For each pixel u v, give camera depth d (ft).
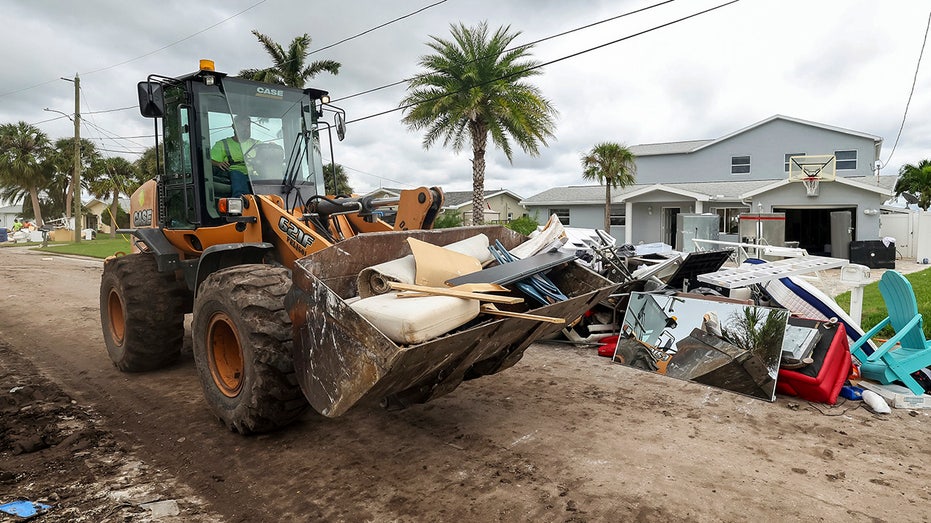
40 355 21.40
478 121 63.72
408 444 12.59
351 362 9.88
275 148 17.63
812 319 16.25
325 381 10.45
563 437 12.89
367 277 12.16
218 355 13.62
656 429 13.35
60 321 28.37
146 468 11.67
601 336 21.89
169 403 15.60
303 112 18.34
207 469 11.57
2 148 164.14
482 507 9.87
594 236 27.66
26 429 13.80
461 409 14.78
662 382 17.13
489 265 14.64
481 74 60.49
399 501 10.14
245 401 12.21
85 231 143.23
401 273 12.00
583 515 9.55
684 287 22.62
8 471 11.56
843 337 15.72
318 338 10.53
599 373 18.12
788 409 14.73
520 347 13.17
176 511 9.96
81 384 17.58
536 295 12.78
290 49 71.67
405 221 16.76
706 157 88.38
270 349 11.77
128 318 17.76
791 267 19.66
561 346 22.00
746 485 10.57
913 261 62.23
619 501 10.00
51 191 182.91
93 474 11.41
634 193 77.00
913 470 11.20
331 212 16.76
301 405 12.45
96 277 49.93
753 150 85.10
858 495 10.21
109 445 12.86
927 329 20.68
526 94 60.85
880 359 16.08
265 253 15.38
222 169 16.87
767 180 83.05
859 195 61.52
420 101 62.03
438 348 10.05
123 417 14.62
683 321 17.97
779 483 10.66
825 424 13.67
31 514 9.83
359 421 13.93
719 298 18.02
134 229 19.51
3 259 74.33
